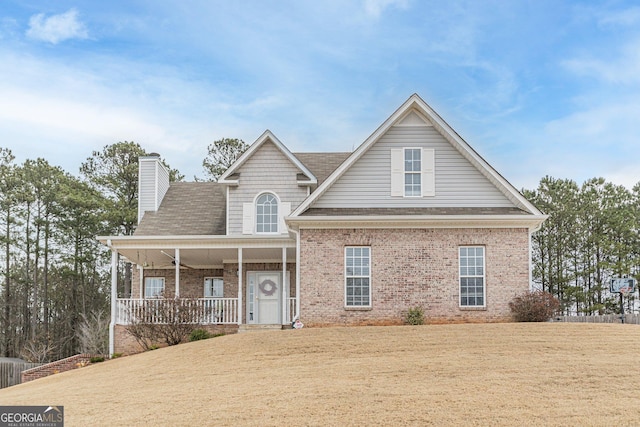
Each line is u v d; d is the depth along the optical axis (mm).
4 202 43656
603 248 41688
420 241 22844
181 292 29703
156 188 29781
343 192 23906
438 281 22641
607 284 41750
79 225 45219
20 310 46219
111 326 25094
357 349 17875
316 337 19438
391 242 22859
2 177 44094
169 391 15047
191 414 12648
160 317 24031
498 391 13180
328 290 22719
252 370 16562
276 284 28250
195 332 23859
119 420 12641
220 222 28469
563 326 19812
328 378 14938
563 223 43094
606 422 11156
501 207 23688
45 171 44812
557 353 16547
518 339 18156
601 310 41625
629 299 41812
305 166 27859
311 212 23406
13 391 19031
